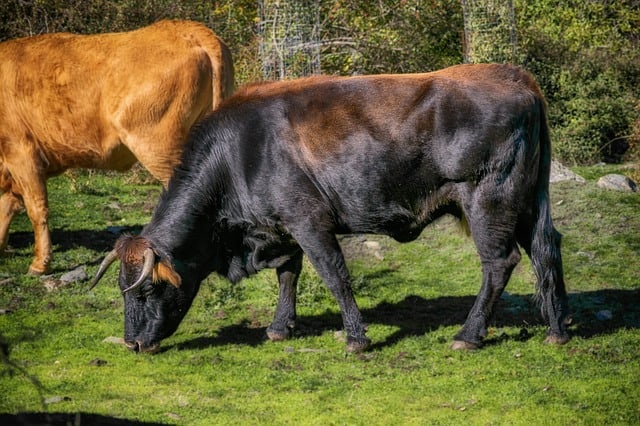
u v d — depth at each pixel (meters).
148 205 16.41
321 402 9.00
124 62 12.34
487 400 9.03
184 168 10.53
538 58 24.69
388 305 12.26
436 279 13.26
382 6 23.11
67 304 11.99
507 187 10.13
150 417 8.49
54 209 15.82
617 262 13.69
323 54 21.98
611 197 16.34
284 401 9.03
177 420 8.45
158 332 10.34
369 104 10.27
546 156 10.45
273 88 10.61
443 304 12.27
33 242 14.48
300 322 11.64
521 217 10.36
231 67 12.74
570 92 24.08
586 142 22.80
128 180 18.03
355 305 10.45
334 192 10.29
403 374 9.76
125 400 8.95
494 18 22.55
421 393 9.23
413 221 10.48
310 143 10.24
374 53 22.25
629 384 9.40
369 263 13.90
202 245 10.54
